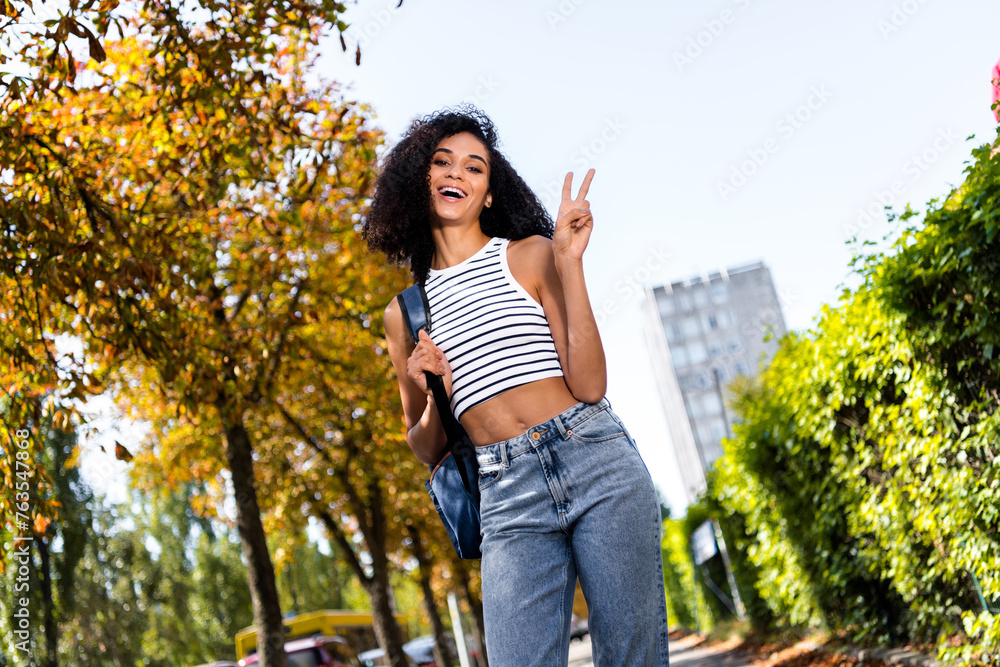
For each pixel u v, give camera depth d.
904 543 7.13
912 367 6.03
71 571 18.14
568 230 2.07
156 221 7.89
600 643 2.02
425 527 24.06
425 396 2.53
